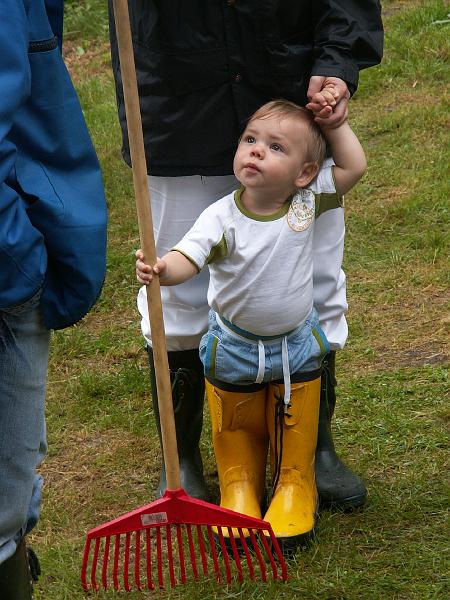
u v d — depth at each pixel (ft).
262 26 16.71
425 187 33.91
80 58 51.55
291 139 16.51
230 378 17.54
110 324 28.04
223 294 17.08
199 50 16.83
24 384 13.11
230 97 17.19
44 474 21.29
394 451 20.72
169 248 18.66
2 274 12.19
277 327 17.12
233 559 17.74
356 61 17.26
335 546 17.98
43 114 12.74
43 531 19.27
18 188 12.49
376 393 22.89
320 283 18.52
